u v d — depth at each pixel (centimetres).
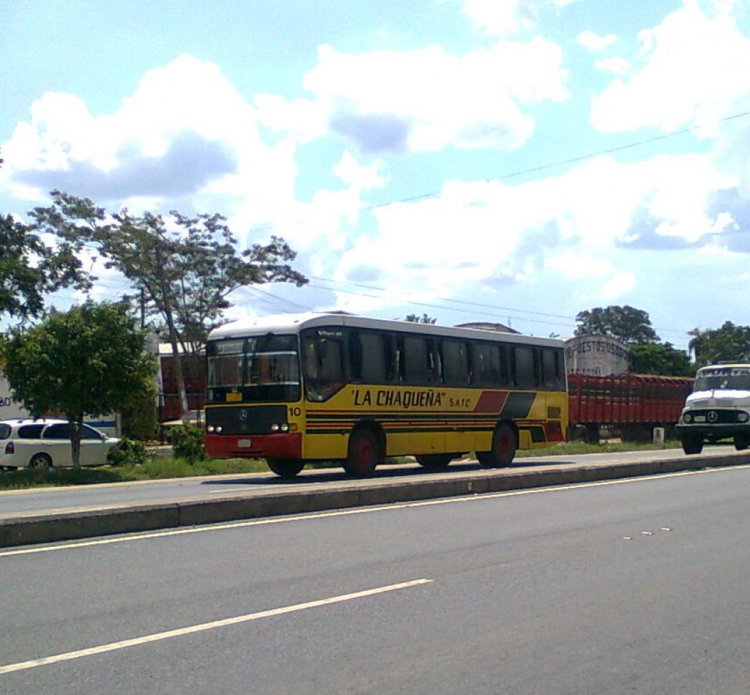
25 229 4300
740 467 2358
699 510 1460
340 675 624
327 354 1953
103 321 2578
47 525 1104
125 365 2583
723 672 648
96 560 997
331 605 810
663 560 1040
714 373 3033
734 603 847
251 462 2711
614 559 1041
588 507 1483
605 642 714
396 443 2086
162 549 1065
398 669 639
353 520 1310
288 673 626
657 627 761
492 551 1077
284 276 5081
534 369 2509
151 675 618
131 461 2883
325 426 1930
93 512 1150
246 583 892
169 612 780
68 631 720
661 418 4600
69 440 2858
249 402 1930
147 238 4756
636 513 1417
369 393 2025
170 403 5591
